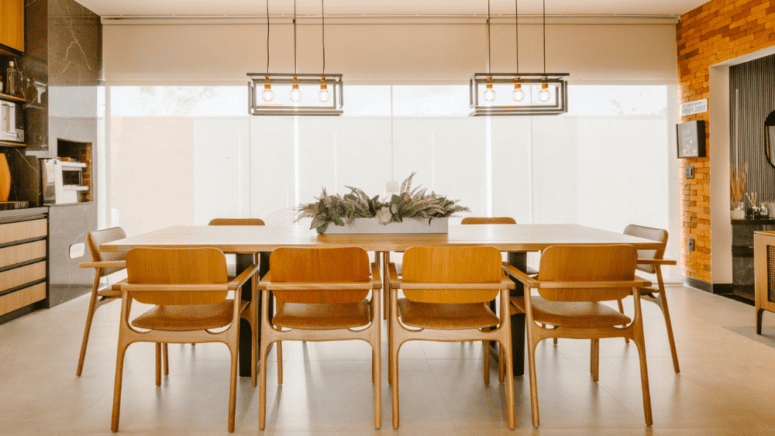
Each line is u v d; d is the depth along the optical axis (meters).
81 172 5.15
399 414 2.34
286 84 3.40
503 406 2.43
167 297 2.22
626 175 5.80
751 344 3.38
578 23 5.45
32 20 4.50
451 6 5.16
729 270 5.05
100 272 2.92
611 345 3.40
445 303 2.45
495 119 5.82
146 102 5.75
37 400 2.48
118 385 2.17
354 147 5.76
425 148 5.79
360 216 3.14
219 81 5.38
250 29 5.36
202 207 5.82
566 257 2.21
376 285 2.21
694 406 2.41
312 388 2.67
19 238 4.07
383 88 5.69
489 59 5.42
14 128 4.39
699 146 5.04
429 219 3.15
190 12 5.24
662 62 5.51
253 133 5.76
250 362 2.85
